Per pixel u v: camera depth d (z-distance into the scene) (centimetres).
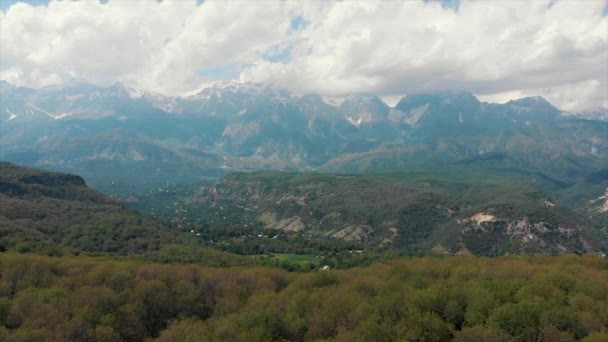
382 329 8881
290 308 10650
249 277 13800
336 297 10712
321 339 8925
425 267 13962
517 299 10056
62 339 8562
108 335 9175
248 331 9375
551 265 13638
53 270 12181
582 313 9050
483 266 13762
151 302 11350
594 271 12344
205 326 10162
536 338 8694
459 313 9781
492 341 8394
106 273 12112
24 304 9612
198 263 17625
